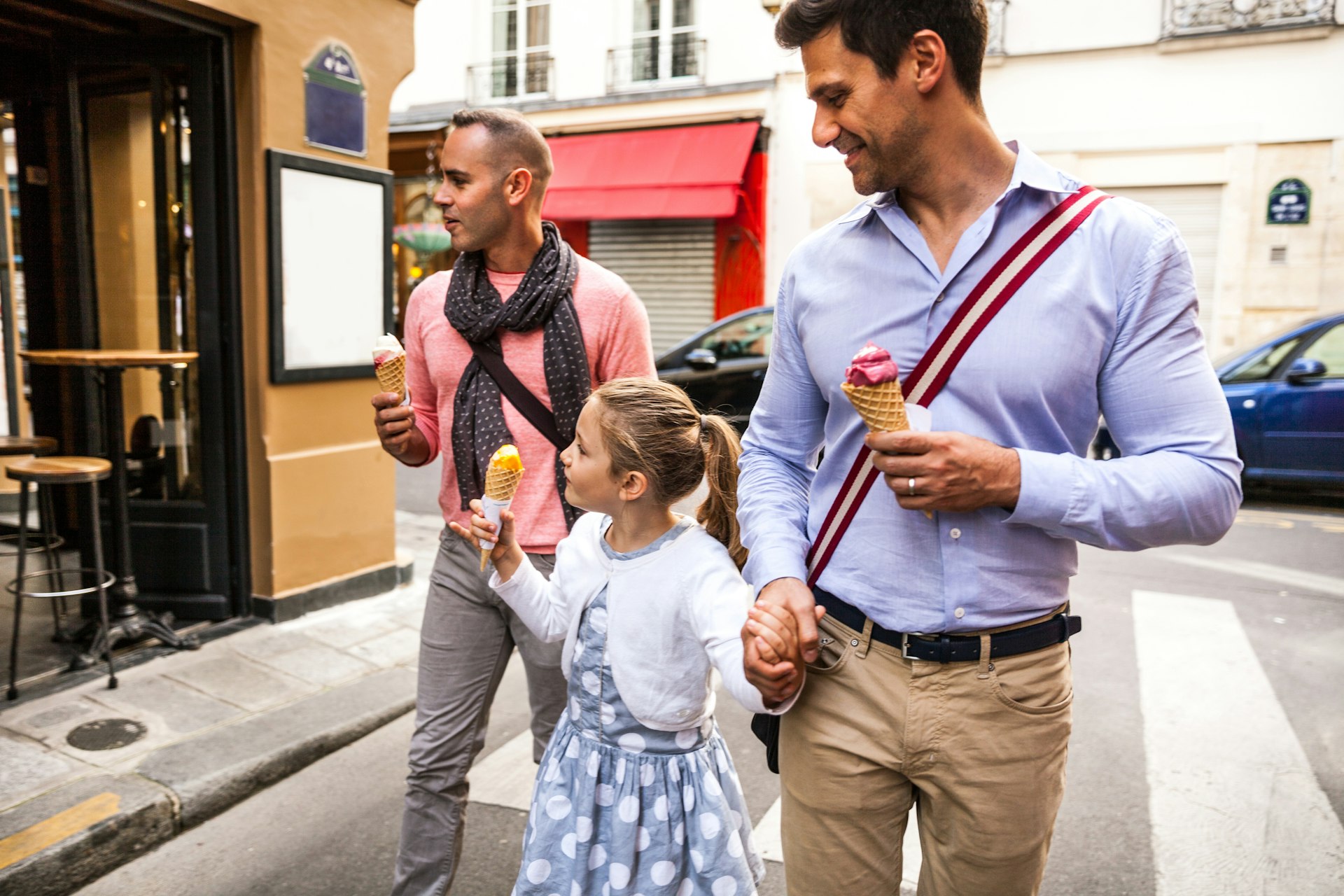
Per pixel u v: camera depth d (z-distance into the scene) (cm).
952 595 134
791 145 1374
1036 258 129
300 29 409
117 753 297
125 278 417
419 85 1605
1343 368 729
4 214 563
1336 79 1156
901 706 138
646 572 167
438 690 212
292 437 423
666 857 167
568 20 1484
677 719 167
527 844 172
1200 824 282
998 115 1301
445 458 223
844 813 146
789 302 154
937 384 132
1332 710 365
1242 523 696
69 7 380
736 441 176
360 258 447
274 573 418
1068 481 122
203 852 266
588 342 218
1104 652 426
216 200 402
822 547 146
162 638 388
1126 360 129
